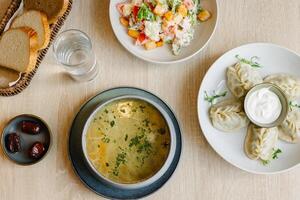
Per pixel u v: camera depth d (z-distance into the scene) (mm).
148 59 756
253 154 731
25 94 765
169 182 737
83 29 797
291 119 748
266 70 783
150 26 762
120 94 753
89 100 746
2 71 756
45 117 758
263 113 728
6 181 730
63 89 771
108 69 784
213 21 781
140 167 732
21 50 730
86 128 697
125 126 746
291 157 744
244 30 808
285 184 746
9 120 746
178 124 744
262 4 812
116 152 736
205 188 739
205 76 759
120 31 780
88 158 688
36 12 737
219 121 745
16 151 730
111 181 677
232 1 813
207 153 752
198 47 775
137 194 717
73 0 804
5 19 769
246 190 742
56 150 745
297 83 762
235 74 759
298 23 812
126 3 787
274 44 774
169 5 769
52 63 779
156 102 752
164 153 735
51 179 734
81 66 726
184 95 777
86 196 731
